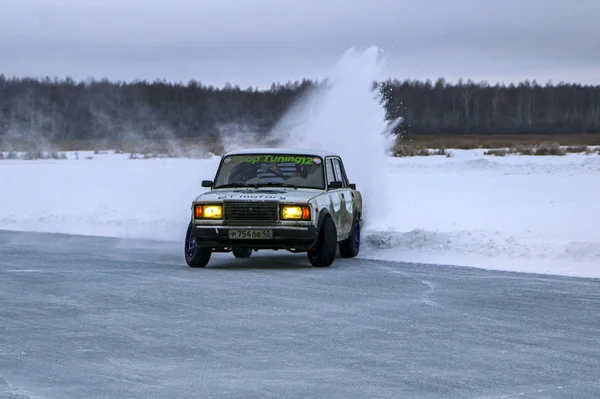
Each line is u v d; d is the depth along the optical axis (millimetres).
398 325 15867
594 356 13414
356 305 17984
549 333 15211
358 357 13305
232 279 21781
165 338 14641
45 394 11141
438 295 19359
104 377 12031
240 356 13352
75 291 19734
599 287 20688
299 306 17828
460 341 14500
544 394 11211
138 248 29875
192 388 11461
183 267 24422
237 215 23484
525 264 24891
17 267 24219
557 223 33656
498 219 35812
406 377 12070
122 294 19297
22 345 14062
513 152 106000
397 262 25828
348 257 27547
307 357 13289
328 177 25953
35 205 46250
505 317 16719
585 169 71938
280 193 24172
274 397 11047
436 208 41719
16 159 102750
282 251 29688
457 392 11297
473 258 26250
